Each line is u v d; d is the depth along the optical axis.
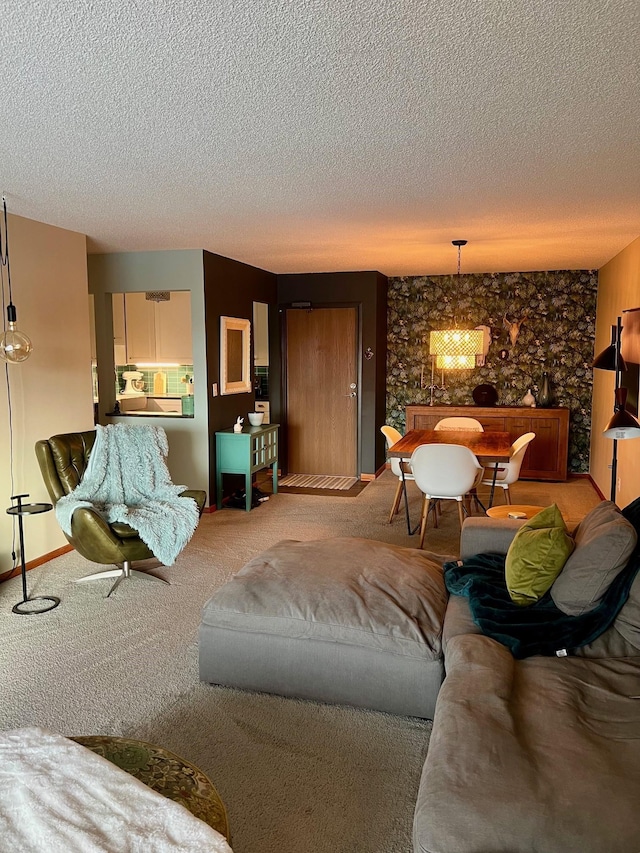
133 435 4.27
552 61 1.92
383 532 5.12
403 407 7.86
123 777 1.51
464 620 2.51
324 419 7.49
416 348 7.74
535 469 7.12
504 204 3.81
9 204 3.81
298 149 2.78
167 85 2.09
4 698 2.68
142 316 7.48
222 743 2.36
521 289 7.36
